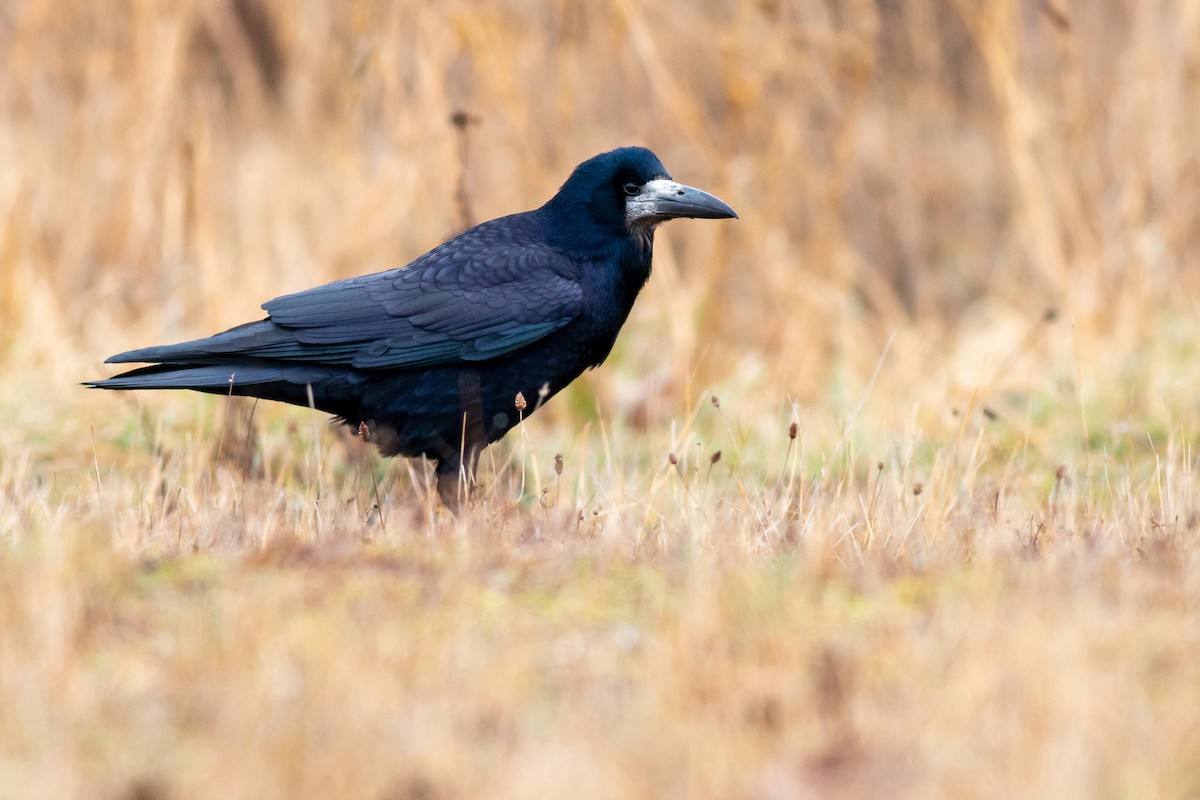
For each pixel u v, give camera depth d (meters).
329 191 16.12
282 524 8.27
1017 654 5.45
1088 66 16.30
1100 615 6.06
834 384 14.95
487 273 9.83
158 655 5.76
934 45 17.92
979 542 7.68
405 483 10.76
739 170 16.09
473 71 15.95
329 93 16.44
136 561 6.95
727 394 14.59
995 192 19.67
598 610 6.39
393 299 9.69
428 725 5.04
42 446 11.57
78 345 14.62
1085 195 15.84
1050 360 15.00
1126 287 15.00
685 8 17.47
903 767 4.77
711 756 4.83
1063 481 10.31
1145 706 5.19
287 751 4.79
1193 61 15.68
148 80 15.77
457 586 6.54
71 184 15.88
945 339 17.14
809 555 7.03
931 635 5.85
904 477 9.51
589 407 14.48
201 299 15.62
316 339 9.54
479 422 9.93
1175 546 7.36
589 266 10.02
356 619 6.14
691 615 5.88
